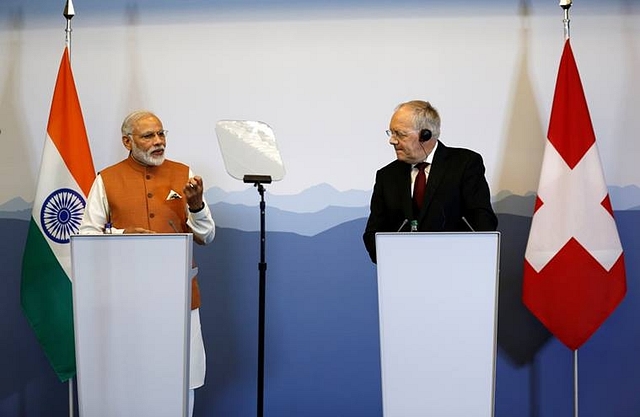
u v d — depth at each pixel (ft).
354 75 13.35
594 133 12.56
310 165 13.37
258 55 13.47
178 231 11.41
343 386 13.23
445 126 13.23
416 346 8.64
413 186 10.69
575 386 12.44
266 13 13.47
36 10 13.73
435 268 8.62
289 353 13.28
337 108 13.35
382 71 13.33
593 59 13.14
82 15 13.67
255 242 13.38
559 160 12.24
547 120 13.14
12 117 13.66
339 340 13.26
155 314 8.75
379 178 10.98
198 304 11.18
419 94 13.28
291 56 13.43
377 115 13.32
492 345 8.61
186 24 13.56
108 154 13.57
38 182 12.42
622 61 13.10
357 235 13.29
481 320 8.61
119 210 11.23
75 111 12.68
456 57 13.24
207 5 13.53
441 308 8.62
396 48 13.33
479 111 13.20
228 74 13.50
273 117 13.42
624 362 12.96
